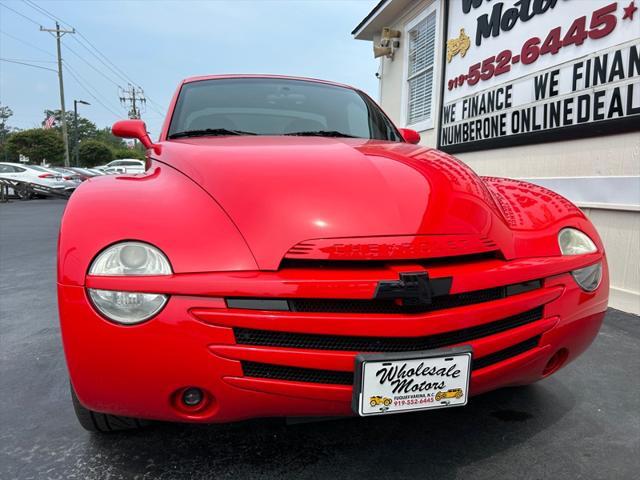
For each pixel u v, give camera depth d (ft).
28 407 7.35
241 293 4.72
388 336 4.85
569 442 6.38
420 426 6.75
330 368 4.86
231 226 5.13
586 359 9.15
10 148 153.48
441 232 5.40
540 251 5.97
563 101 14.51
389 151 7.05
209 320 4.71
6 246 24.03
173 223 5.10
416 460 5.97
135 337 4.70
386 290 4.79
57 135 156.35
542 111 15.43
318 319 4.76
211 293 4.71
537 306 5.62
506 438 6.46
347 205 5.39
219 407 4.94
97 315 4.72
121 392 4.86
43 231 30.04
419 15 24.34
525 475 5.69
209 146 6.91
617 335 10.41
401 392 4.94
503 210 6.63
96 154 170.50
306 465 5.86
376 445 6.28
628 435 6.56
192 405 5.04
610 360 9.10
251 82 9.99
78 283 4.78
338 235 5.11
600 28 13.04
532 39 15.76
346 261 5.01
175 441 6.35
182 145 7.17
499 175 17.94
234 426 6.70
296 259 4.96
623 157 12.57
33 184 63.00
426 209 5.57
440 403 5.08
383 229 5.24
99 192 5.66
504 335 5.38
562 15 14.43
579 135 13.88
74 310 4.77
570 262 5.97
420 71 24.73
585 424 6.83
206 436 6.46
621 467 5.85
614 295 12.59
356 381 4.84
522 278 5.52
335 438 6.44
